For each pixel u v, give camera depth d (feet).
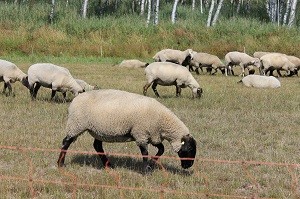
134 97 89.71
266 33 426.10
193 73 309.22
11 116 142.31
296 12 588.91
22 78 173.27
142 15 526.57
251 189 87.97
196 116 152.76
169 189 84.69
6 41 388.98
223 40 416.46
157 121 88.74
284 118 155.22
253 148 116.47
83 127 90.48
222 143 118.83
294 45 409.49
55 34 404.57
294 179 92.73
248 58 302.25
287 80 285.43
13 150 105.81
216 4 628.69
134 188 81.00
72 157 102.27
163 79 183.01
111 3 615.98
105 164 96.37
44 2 563.89
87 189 83.35
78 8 560.20
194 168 97.86
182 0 646.33
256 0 638.53
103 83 226.58
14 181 85.10
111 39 409.90
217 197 81.82
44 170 93.40
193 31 429.38
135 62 331.16
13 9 461.78
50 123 135.03
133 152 107.55
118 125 88.28
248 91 216.74
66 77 164.14
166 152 109.19
